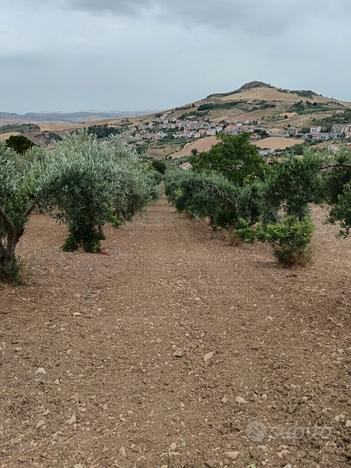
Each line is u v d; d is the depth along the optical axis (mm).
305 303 7508
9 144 33125
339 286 8766
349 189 6969
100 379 4777
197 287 8719
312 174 9898
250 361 5219
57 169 8008
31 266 10211
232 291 8398
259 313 7004
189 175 26312
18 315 6625
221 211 19141
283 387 4559
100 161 9312
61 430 3838
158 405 4254
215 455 3484
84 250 13430
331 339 5844
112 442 3662
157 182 48312
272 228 11008
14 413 4098
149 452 3531
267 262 11945
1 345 5535
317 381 4637
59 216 8672
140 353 5453
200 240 18453
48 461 3420
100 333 6078
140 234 20609
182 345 5715
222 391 4527
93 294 8078
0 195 7570
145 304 7508
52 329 6164
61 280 9047
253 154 22984
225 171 23281
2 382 4645
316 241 16719
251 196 17438
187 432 3809
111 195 8773
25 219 8219
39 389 4535
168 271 10461
